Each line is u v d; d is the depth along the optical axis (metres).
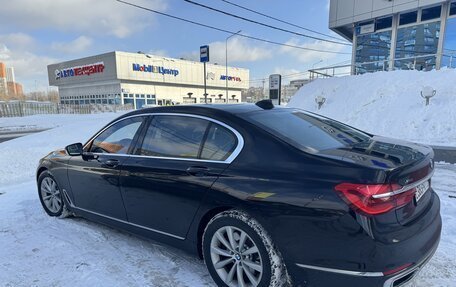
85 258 3.31
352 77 17.48
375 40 20.44
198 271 3.05
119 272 3.04
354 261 2.15
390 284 2.15
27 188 5.99
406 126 11.88
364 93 15.24
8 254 3.42
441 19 17.25
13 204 5.04
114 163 3.50
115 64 48.72
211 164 2.79
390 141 3.17
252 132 2.73
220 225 2.66
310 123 3.24
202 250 2.84
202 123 3.04
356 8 20.45
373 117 13.27
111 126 3.82
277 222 2.37
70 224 4.21
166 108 3.38
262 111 3.18
